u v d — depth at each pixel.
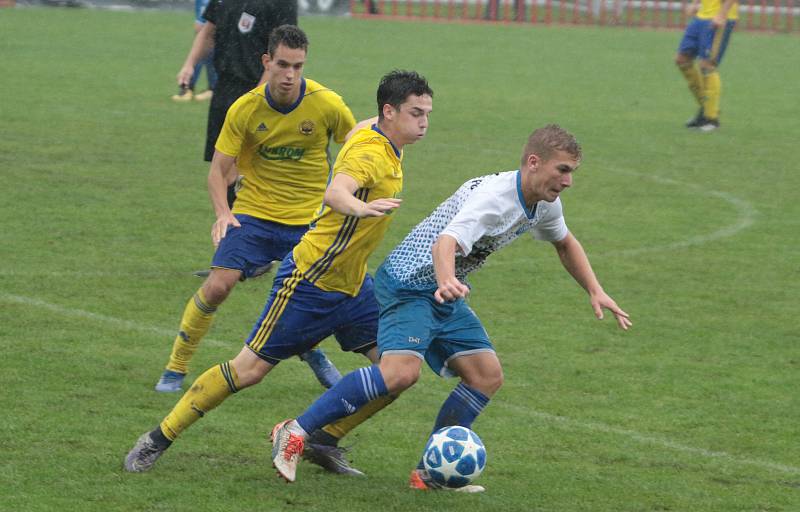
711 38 49.66
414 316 15.30
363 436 17.88
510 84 63.25
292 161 20.03
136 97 52.94
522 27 94.69
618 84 64.94
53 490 14.98
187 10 94.50
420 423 18.58
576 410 19.38
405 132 15.54
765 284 28.17
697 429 18.66
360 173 15.25
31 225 30.64
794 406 19.89
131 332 22.59
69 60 63.94
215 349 21.89
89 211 32.53
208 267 27.67
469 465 15.37
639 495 15.77
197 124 46.88
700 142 48.03
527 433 18.23
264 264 20.17
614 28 96.25
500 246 15.37
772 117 55.19
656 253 30.86
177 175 37.69
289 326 16.09
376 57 71.44
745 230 33.72
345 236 15.83
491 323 24.23
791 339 23.91
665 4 107.75
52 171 37.19
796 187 39.88
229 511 14.52
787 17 99.31
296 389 20.00
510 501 15.30
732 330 24.41
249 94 19.64
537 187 14.77
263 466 16.27
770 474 16.80
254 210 20.16
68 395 18.92
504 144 45.81
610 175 41.03
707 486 16.23
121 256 28.23
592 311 25.42
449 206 15.32
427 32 87.62
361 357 21.95
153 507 14.55
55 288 25.27
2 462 15.89
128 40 74.25
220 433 17.58
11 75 57.53
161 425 15.77
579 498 15.58
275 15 27.23
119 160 39.50
